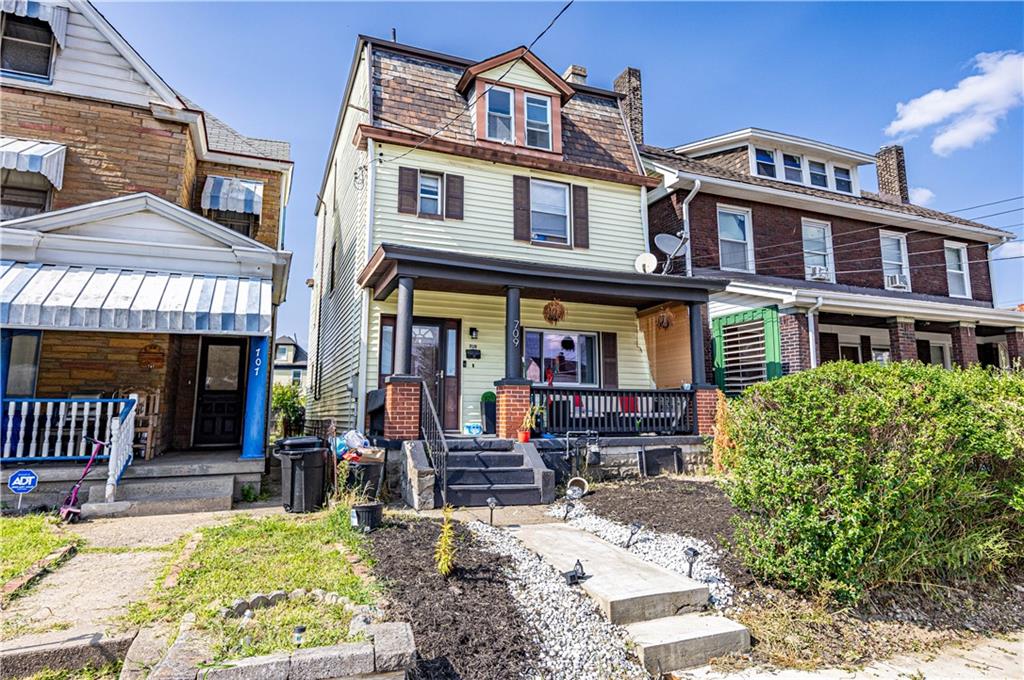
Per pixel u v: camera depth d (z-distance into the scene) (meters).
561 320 11.65
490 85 11.76
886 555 4.52
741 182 13.38
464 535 5.61
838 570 4.46
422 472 7.36
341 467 7.42
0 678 2.97
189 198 10.68
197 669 2.65
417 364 10.59
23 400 6.91
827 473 4.45
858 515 4.34
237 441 11.16
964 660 4.08
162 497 7.14
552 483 7.97
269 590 3.91
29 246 7.86
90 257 8.22
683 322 11.47
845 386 4.79
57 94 9.27
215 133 12.77
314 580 4.14
